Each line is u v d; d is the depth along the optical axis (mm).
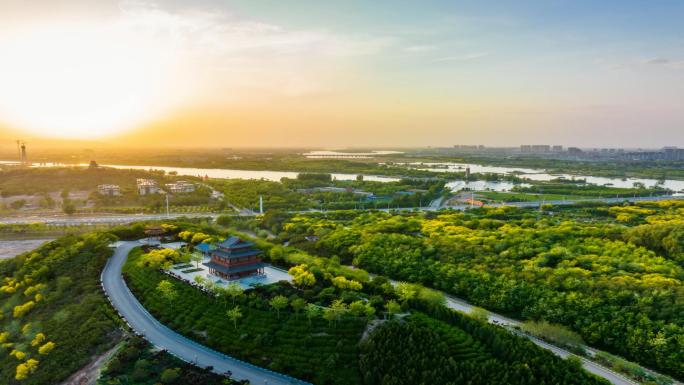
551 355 112938
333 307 128125
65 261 188875
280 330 126562
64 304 155500
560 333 133500
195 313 138750
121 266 186500
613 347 134875
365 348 117250
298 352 118750
